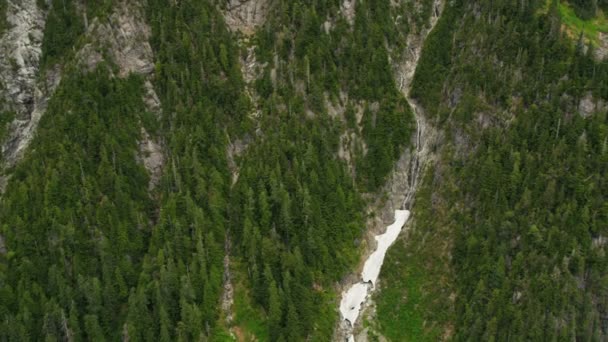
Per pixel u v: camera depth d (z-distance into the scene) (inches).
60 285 3998.5
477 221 4249.5
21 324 3882.9
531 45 4552.2
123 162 4434.1
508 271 4001.0
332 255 4330.7
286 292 4020.7
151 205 4466.0
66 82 4645.7
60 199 4249.5
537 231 3973.9
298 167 4409.5
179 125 4586.6
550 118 4279.0
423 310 4210.1
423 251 4402.1
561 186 4060.0
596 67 4365.2
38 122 4768.7
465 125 4542.3
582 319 3794.3
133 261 4195.4
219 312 4052.7
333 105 4736.7
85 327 3912.4
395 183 4682.6
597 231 3927.2
